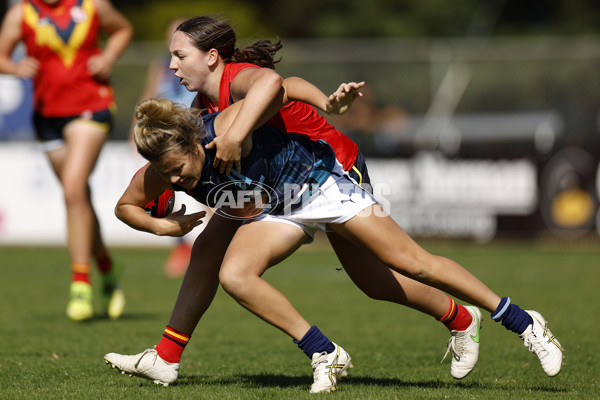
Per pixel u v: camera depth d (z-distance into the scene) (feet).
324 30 290.35
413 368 51.85
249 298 40.68
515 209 151.33
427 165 153.48
